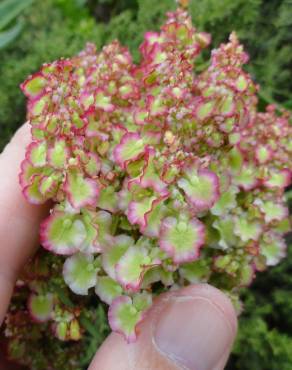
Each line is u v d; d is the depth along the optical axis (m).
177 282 0.08
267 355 0.11
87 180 0.07
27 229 0.08
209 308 0.07
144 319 0.07
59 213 0.07
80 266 0.07
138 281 0.07
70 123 0.07
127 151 0.07
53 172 0.07
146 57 0.09
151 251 0.07
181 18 0.09
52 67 0.08
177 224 0.07
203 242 0.07
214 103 0.07
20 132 0.09
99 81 0.08
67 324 0.08
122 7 0.15
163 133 0.07
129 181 0.07
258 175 0.08
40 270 0.08
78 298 0.09
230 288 0.08
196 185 0.07
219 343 0.07
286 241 0.12
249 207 0.08
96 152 0.07
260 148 0.08
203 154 0.08
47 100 0.07
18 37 0.14
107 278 0.07
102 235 0.07
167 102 0.07
